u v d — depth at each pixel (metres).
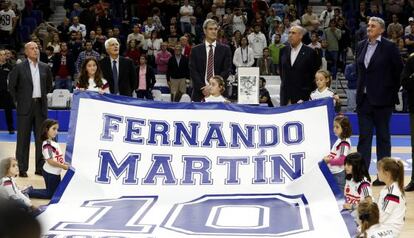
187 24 23.92
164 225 7.50
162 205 8.35
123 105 9.47
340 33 22.39
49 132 9.87
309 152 9.03
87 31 23.78
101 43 22.02
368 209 6.31
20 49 24.45
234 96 17.31
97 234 7.09
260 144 9.20
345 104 21.41
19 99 11.52
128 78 11.80
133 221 7.64
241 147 9.19
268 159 9.03
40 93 11.58
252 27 23.03
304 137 9.17
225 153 9.14
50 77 11.77
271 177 8.86
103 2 24.52
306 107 9.38
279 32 22.20
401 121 19.31
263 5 24.73
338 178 8.93
